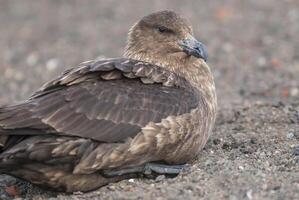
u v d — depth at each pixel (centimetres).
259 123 1419
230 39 2302
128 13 2702
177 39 1326
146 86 1155
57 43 2436
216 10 2619
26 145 1055
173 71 1317
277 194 1034
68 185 1109
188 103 1170
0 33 2603
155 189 1082
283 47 2173
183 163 1203
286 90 1728
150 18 1351
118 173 1122
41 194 1144
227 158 1220
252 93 1750
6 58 2323
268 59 2072
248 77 1920
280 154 1227
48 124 1065
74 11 2808
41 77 2108
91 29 2558
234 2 2700
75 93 1099
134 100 1125
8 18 2780
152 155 1135
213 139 1338
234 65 2048
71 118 1079
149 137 1113
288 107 1505
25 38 2530
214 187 1067
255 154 1233
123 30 2502
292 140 1307
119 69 1138
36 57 2306
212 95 1299
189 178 1116
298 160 1180
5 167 1067
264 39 2273
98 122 1090
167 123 1127
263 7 2623
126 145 1099
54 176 1092
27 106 1080
